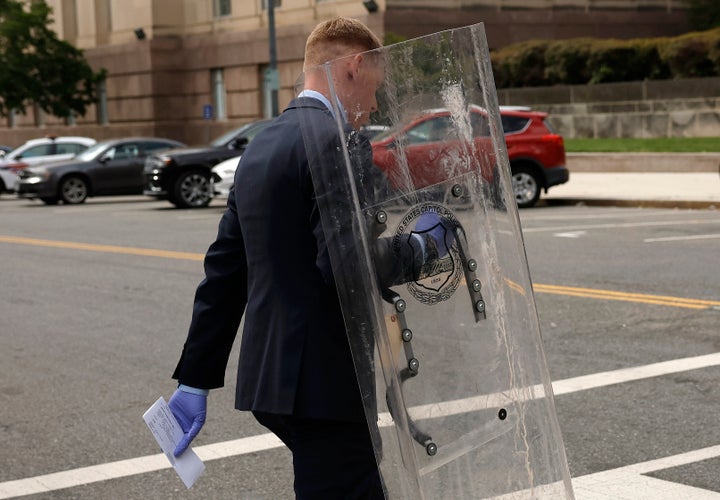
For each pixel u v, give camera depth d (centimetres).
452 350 295
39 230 1900
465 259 298
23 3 4312
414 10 3550
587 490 512
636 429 604
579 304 966
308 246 302
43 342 912
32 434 645
